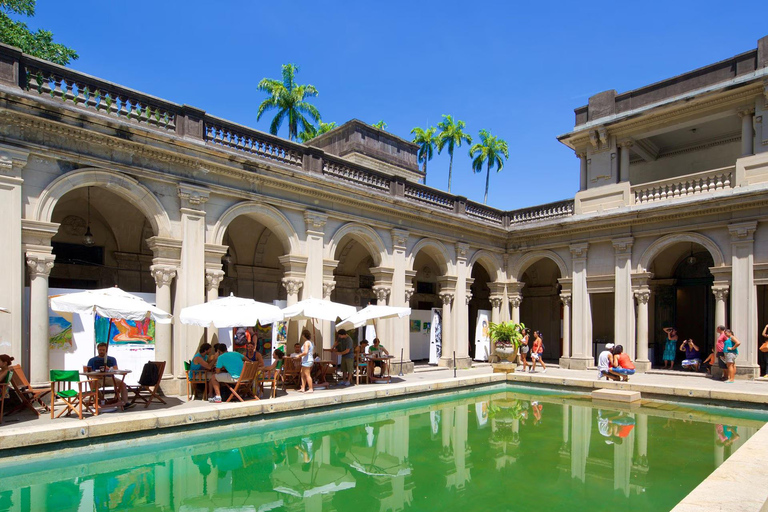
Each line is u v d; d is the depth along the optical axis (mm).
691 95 16047
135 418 7672
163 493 5738
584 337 18141
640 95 17797
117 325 10203
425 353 21281
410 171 22609
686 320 19484
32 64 9305
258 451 7484
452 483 6145
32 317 9016
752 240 14734
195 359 10023
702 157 19297
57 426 6953
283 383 11656
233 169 11977
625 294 17266
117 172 10266
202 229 11477
